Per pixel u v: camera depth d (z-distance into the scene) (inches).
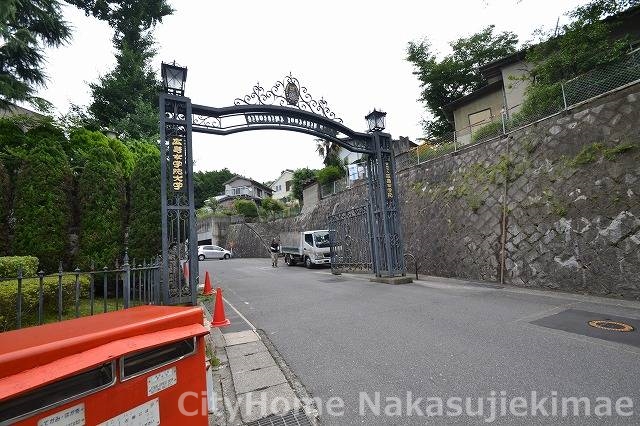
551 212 353.4
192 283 258.5
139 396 67.2
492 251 418.9
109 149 351.3
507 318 231.9
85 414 58.5
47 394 54.5
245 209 1615.4
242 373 158.2
